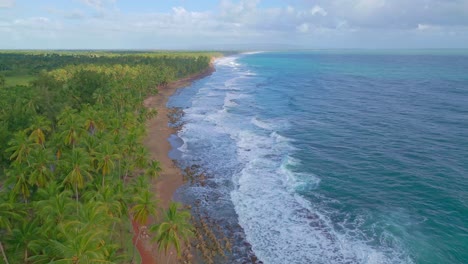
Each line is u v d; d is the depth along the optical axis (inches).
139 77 4771.2
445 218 1633.9
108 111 2723.9
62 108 2859.3
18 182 1380.4
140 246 1464.1
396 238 1488.7
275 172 2230.6
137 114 3346.5
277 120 3644.2
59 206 1082.7
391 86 5900.6
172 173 2241.6
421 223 1598.2
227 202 1860.2
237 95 5305.1
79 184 1437.0
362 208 1754.4
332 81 6889.8
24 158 1674.5
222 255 1419.8
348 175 2164.1
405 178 2094.0
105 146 1619.1
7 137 1999.3
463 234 1501.0
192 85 6476.4
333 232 1555.1
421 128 3171.8
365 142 2824.8
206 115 3895.2
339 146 2738.7
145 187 1482.5
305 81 7017.7
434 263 1327.5
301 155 2541.8
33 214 1353.3
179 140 2955.2
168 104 4566.9
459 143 2704.2
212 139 2974.9
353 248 1435.8
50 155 1540.4
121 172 1969.7
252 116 3843.5
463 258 1349.7
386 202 1811.0
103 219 1037.8
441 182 2016.5
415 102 4394.7
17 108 2506.2
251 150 2674.7
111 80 4264.3
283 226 1616.6
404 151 2573.8
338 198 1867.6
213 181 2121.1
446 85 5797.2
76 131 1966.0
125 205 1359.5
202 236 1553.9
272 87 6195.9
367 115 3777.1
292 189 1983.3
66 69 5388.8
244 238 1535.4
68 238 908.6
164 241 1117.1
